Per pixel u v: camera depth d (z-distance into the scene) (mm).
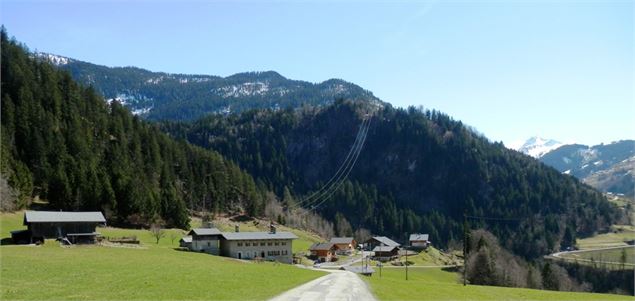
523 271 151250
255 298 49125
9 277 52031
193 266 79312
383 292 64188
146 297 45125
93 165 180125
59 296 42844
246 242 133250
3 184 138125
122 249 104812
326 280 76062
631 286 168250
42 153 174125
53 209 153375
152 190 183750
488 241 166000
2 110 180625
